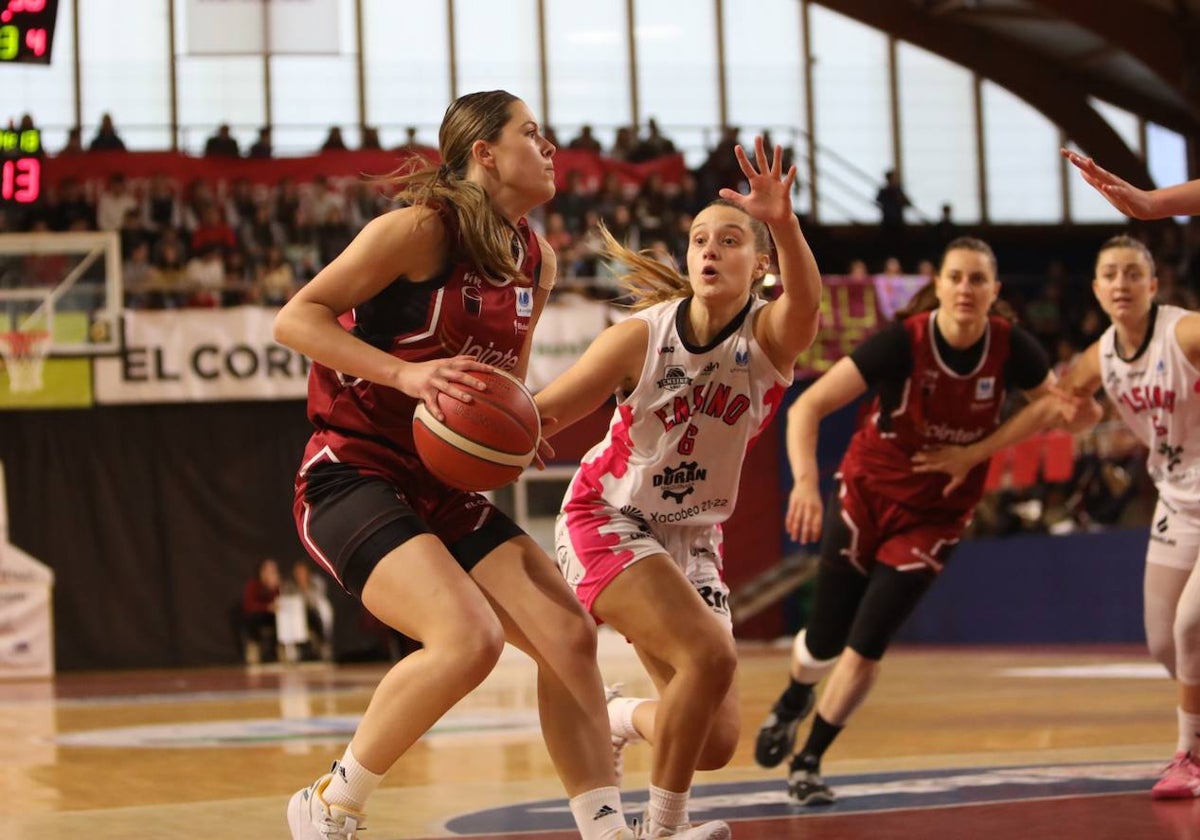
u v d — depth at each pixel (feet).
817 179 87.97
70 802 20.66
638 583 13.89
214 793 21.26
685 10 87.92
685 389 14.23
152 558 70.08
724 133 82.79
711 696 13.50
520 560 13.01
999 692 37.50
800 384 74.02
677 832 13.65
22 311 66.90
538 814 17.89
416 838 16.08
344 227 72.74
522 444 12.42
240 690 49.65
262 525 70.90
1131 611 57.62
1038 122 92.27
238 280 70.79
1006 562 65.62
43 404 66.74
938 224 83.20
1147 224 86.53
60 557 69.36
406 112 83.25
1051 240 91.81
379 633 69.31
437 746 27.27
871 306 71.36
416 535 12.35
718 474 14.69
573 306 68.74
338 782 12.21
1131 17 85.61
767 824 16.67
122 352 67.46
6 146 51.19
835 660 20.12
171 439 70.28
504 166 13.19
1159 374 18.99
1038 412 20.04
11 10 42.68
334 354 12.26
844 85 90.02
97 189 71.67
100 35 79.36
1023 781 19.53
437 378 12.19
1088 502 63.62
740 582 77.20
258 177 73.51
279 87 81.66
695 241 14.05
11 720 38.14
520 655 63.82
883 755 23.71
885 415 20.15
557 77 86.02
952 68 91.45
